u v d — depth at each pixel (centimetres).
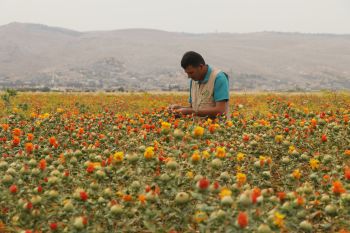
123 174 548
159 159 551
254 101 2222
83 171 581
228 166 652
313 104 1948
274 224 406
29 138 755
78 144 779
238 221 378
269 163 604
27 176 540
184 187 514
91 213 461
